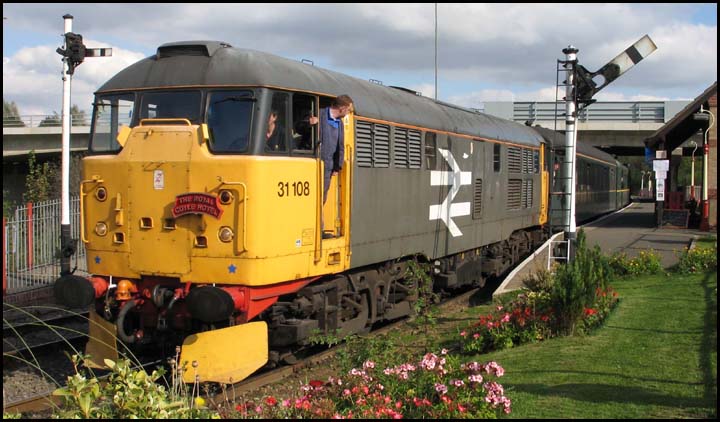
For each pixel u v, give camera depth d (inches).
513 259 754.2
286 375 367.2
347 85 411.5
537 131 859.4
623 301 468.1
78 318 533.0
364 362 284.0
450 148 546.6
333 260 385.1
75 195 1018.1
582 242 529.7
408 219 475.2
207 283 330.6
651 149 1121.4
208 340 323.0
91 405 243.6
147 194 339.9
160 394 249.4
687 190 1512.1
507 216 702.5
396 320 517.3
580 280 390.6
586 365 306.7
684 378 276.8
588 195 1189.7
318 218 365.7
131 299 346.0
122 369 247.4
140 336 346.9
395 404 251.6
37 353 421.4
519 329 390.0
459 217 571.2
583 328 384.5
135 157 342.6
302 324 359.3
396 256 460.4
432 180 512.7
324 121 371.6
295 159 348.5
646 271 614.9
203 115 338.0
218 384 338.3
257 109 333.4
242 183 324.2
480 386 257.3
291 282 355.3
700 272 596.7
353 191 400.8
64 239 608.1
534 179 797.9
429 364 266.5
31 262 709.9
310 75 376.5
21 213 723.4
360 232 411.2
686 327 369.1
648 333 362.0
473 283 665.6
